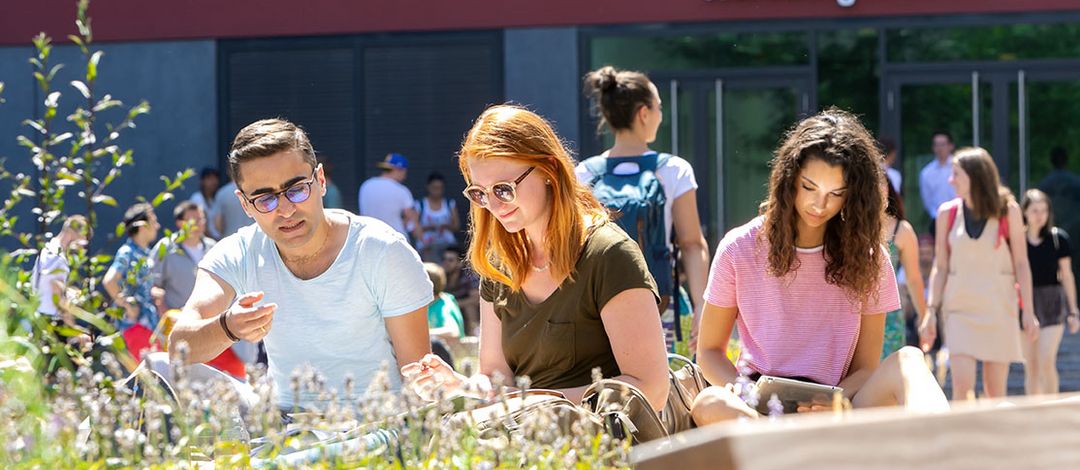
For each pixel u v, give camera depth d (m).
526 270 4.27
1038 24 15.70
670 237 6.19
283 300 4.66
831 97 16.00
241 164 4.53
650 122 6.29
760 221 4.77
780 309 4.66
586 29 16.39
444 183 16.55
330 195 16.66
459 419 3.42
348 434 3.46
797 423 1.46
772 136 16.09
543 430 3.37
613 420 3.65
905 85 15.90
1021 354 8.91
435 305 8.69
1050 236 10.06
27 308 3.96
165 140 16.84
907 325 12.55
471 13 16.55
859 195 4.51
